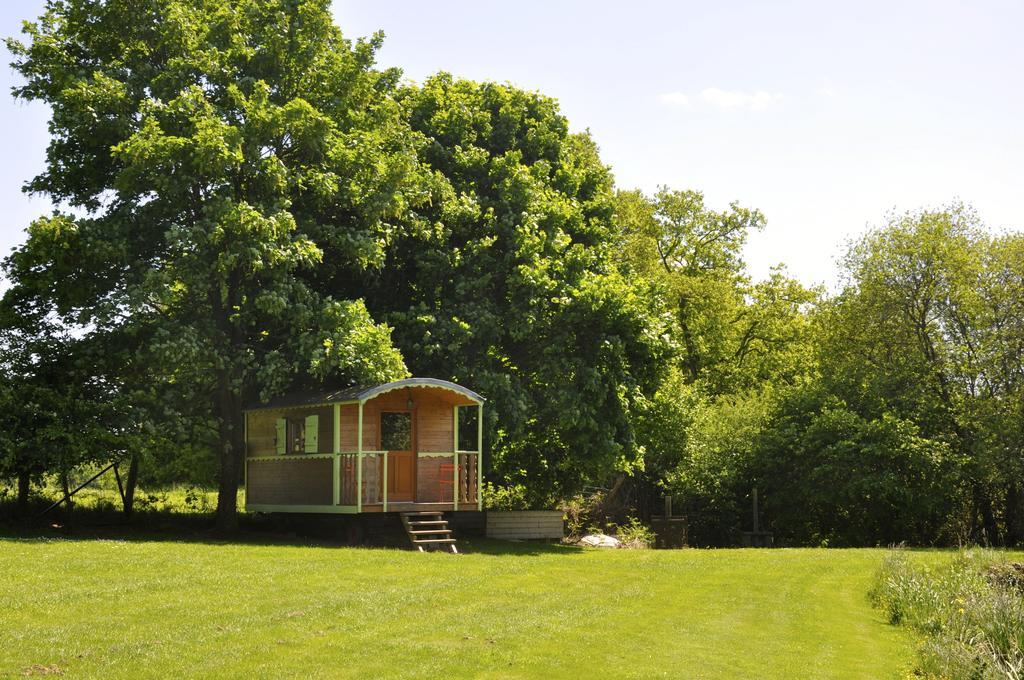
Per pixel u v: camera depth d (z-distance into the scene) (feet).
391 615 47.50
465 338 95.61
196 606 47.16
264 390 85.66
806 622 52.90
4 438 80.48
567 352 100.22
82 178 93.20
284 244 84.17
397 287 104.17
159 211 86.48
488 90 112.78
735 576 70.28
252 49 91.25
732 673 40.06
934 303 143.64
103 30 89.66
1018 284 132.67
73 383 87.40
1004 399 127.03
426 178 98.99
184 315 91.15
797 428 141.49
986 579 63.98
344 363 83.46
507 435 100.27
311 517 91.91
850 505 137.69
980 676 42.14
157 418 87.71
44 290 86.17
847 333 152.05
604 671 39.09
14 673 34.76
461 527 103.19
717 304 180.65
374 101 100.78
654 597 58.29
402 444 88.74
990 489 135.95
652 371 104.37
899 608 55.67
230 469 92.89
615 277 100.68
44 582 51.57
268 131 85.15
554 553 85.56
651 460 144.36
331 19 95.45
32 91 89.81
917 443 128.67
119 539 81.10
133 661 37.04
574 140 125.90
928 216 144.05
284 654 39.06
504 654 40.81
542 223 104.73
